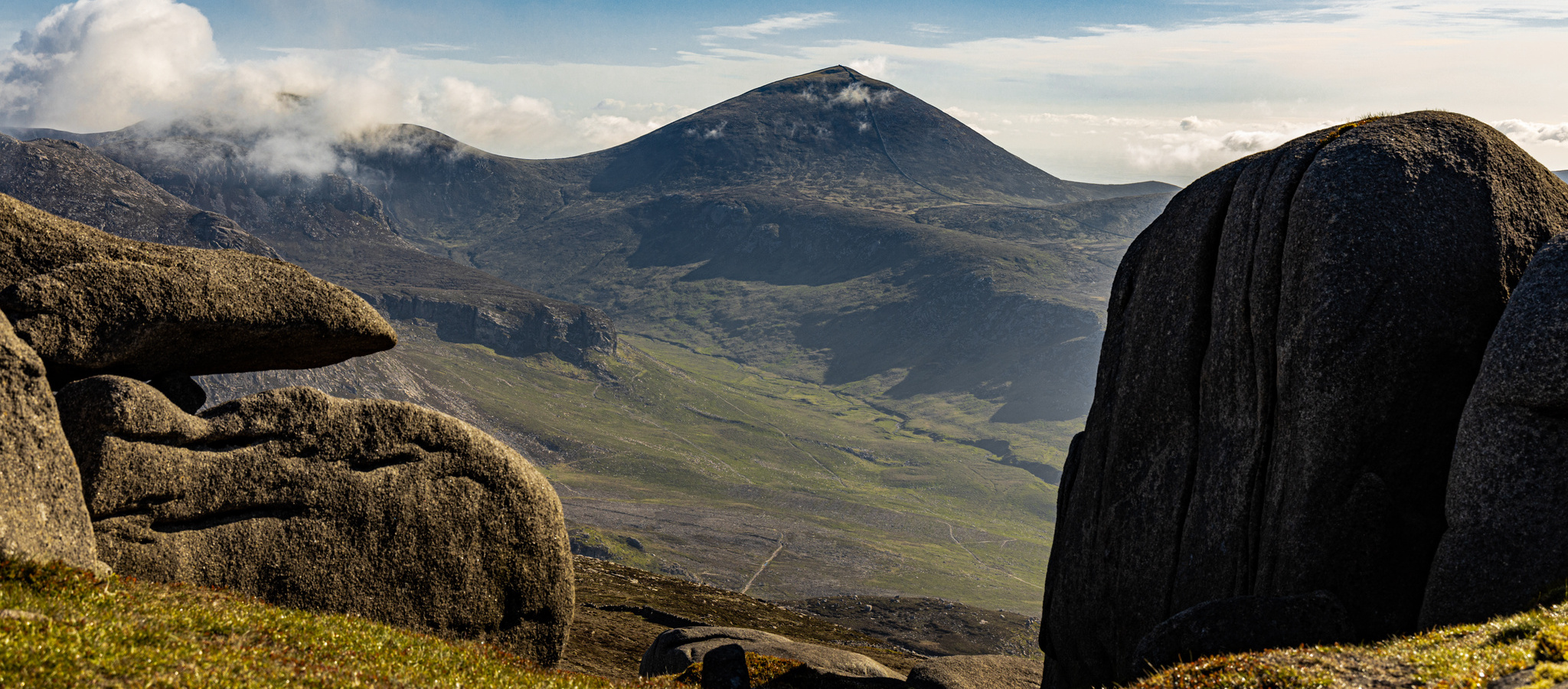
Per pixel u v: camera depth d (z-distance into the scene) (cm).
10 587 1430
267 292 2427
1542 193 2733
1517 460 2209
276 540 2261
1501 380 2266
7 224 2120
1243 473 2742
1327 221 2584
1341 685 1427
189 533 2122
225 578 2162
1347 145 2705
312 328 2497
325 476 2375
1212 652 2231
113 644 1273
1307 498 2517
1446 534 2316
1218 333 2886
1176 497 2950
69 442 1972
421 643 1909
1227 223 2927
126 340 2170
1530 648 1361
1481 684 1280
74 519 1805
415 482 2553
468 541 2656
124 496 1997
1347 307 2508
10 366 1766
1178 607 2864
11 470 1684
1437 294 2500
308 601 2298
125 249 2273
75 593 1491
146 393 2078
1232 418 2814
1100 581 3148
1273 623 2241
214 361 2464
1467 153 2680
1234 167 3080
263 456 2272
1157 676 1747
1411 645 1667
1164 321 3102
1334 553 2459
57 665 1149
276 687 1322
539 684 1848
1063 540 3394
